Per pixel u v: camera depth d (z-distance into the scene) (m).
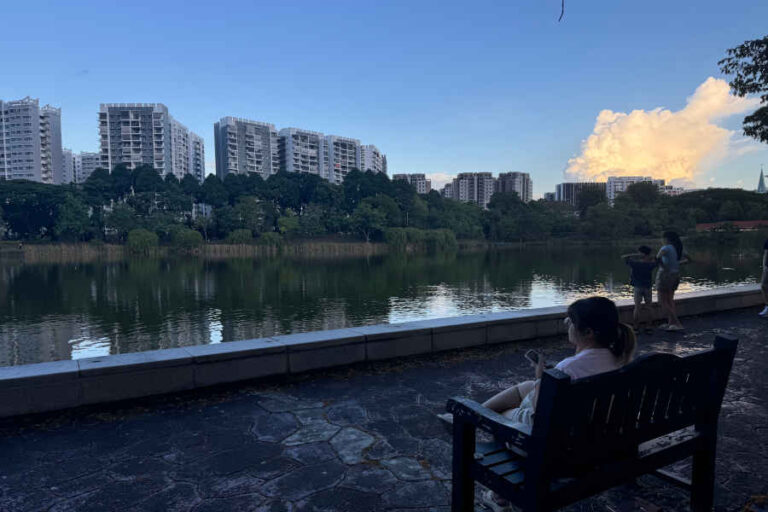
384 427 4.09
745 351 6.67
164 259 122.88
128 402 4.69
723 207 162.38
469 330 6.69
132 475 3.28
